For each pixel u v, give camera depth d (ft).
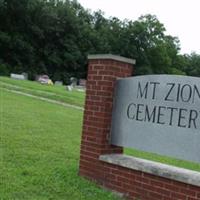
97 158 24.72
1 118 44.06
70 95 101.91
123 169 23.39
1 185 21.90
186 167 34.78
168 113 22.30
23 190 21.70
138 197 22.54
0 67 214.07
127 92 24.31
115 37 305.53
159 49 313.53
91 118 25.32
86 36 274.98
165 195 21.42
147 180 22.24
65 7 271.90
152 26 312.71
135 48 304.91
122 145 24.32
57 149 32.76
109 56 24.49
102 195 22.71
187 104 21.59
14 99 68.03
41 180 23.54
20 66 235.20
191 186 20.49
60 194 21.99
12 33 243.81
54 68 258.78
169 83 22.38
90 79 25.59
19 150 30.19
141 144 23.38
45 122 47.21
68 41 263.49
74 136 40.93
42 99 80.79
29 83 123.24
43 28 256.73
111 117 25.02
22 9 246.88
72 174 25.52
